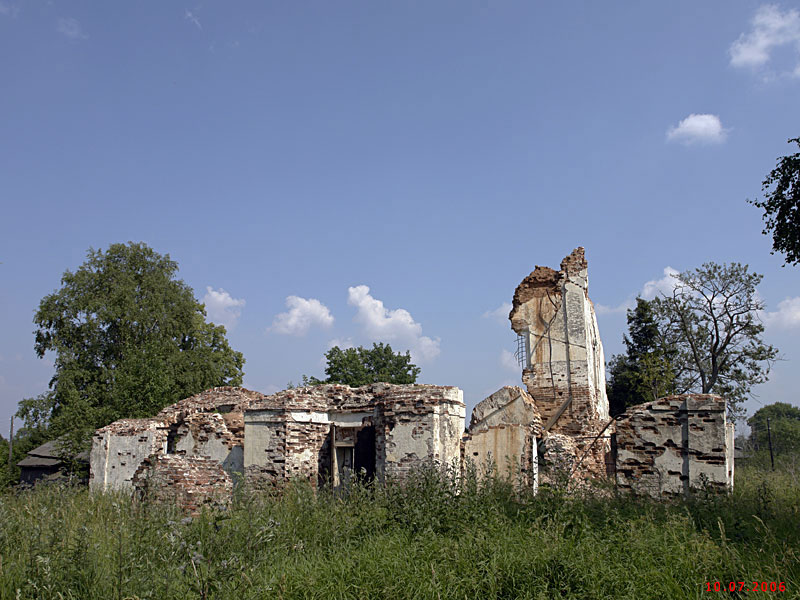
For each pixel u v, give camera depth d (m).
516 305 28.22
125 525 10.53
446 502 11.60
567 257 27.80
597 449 20.52
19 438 44.66
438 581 8.26
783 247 18.30
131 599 7.46
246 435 17.84
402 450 16.22
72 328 39.06
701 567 8.33
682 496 14.66
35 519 10.74
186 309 42.53
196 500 13.27
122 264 41.69
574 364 26.55
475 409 19.23
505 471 18.09
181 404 21.12
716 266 37.06
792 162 17.81
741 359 37.19
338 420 18.03
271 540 9.70
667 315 39.09
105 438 20.58
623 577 8.10
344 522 10.85
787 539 9.66
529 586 8.13
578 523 10.10
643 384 37.16
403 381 44.03
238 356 48.38
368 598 7.97
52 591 7.75
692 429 16.11
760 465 36.62
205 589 7.58
